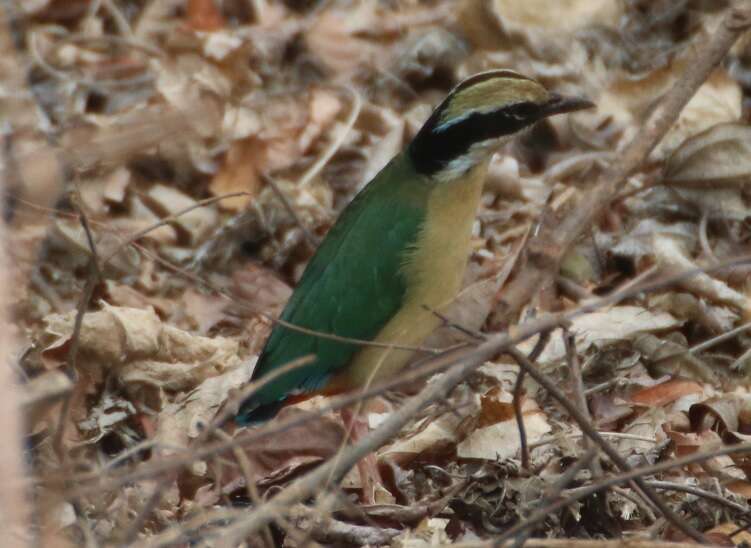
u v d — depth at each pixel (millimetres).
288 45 17453
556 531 9188
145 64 16609
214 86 16078
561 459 9766
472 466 10203
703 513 9359
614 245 13609
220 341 12344
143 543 7844
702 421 11016
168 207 14547
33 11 17281
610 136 15820
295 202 14820
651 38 17516
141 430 11297
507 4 17531
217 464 7984
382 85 17031
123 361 11594
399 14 17984
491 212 14492
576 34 17422
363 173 15406
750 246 13609
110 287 13297
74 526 8711
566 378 11711
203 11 17891
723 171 13836
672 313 12703
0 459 4598
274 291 13750
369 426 11148
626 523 9266
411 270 11047
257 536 9008
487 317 12031
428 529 9383
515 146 15766
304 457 10633
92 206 13750
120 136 8273
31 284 12641
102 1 17719
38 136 13945
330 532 9219
